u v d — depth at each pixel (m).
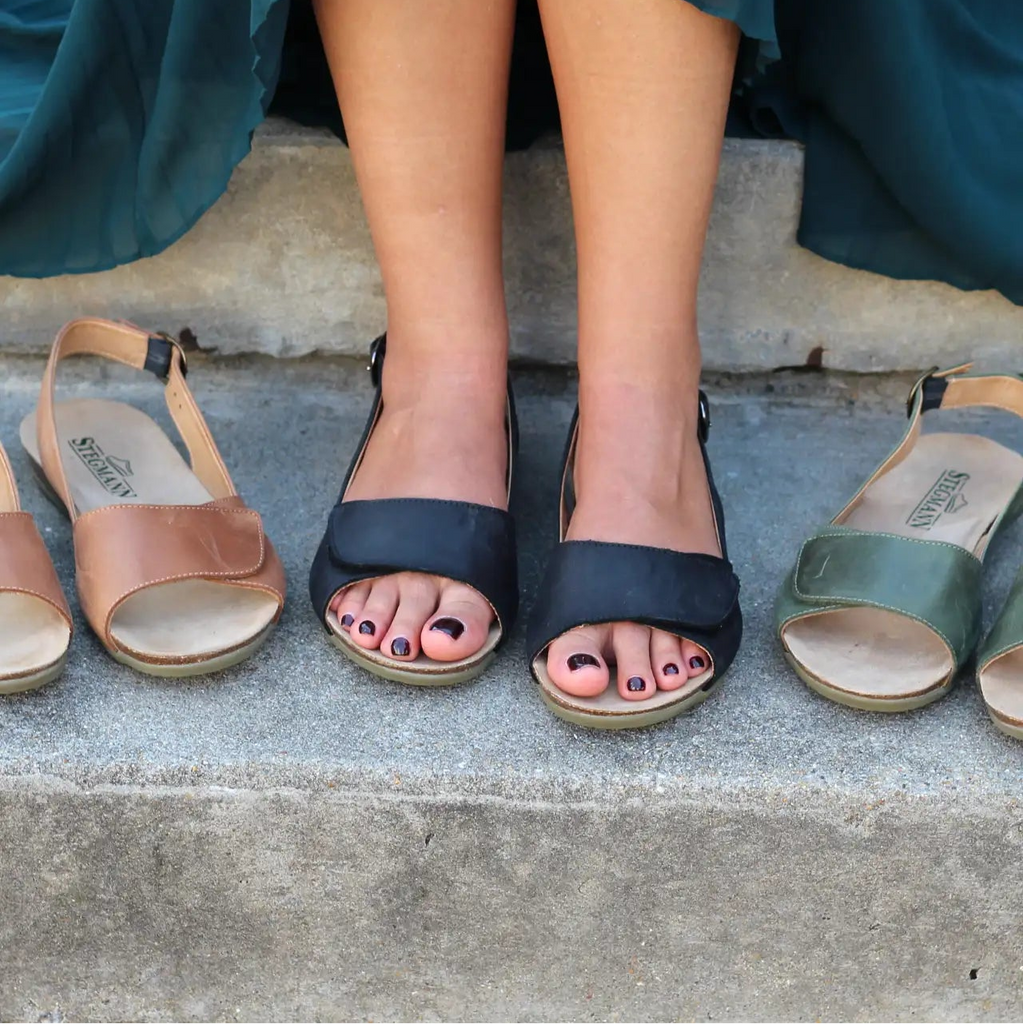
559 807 0.89
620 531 0.96
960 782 0.89
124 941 0.97
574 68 0.95
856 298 1.36
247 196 1.30
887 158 1.17
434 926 0.95
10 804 0.90
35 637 0.94
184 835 0.91
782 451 1.33
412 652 0.93
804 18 1.17
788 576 1.02
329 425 1.36
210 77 1.08
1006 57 1.22
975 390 1.12
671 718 0.94
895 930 0.94
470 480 1.01
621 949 0.96
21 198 1.18
